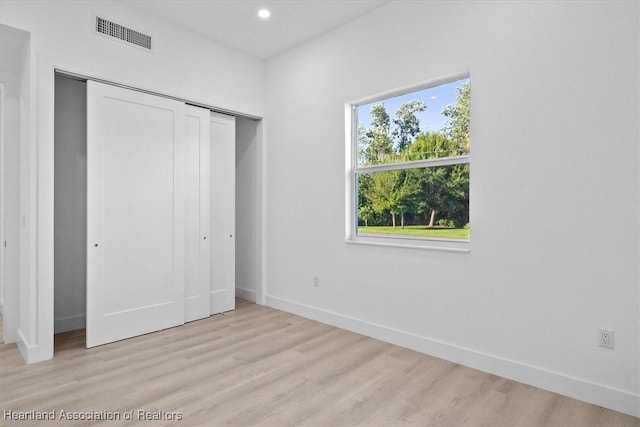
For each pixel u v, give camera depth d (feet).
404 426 6.48
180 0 10.46
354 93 11.40
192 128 12.46
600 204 7.12
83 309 11.97
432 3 9.57
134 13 10.87
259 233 14.60
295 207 13.32
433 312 9.61
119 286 10.62
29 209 9.04
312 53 12.70
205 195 12.86
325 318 12.26
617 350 6.96
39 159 9.09
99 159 10.24
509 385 7.96
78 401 7.21
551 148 7.68
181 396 7.45
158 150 11.50
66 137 11.60
